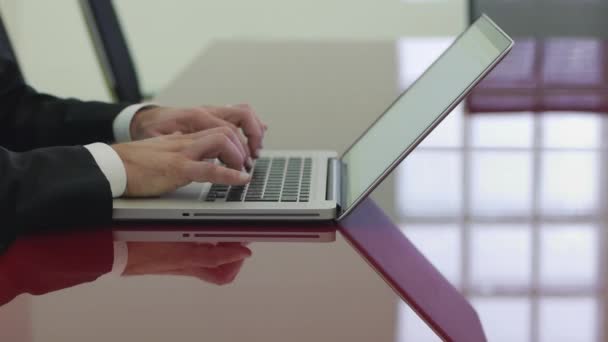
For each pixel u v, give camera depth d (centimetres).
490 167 120
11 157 91
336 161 116
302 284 73
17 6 454
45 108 135
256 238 88
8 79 136
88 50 463
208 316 65
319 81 194
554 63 216
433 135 143
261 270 77
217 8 493
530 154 128
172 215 92
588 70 205
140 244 85
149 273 76
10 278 75
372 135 109
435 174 117
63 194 89
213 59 227
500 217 96
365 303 68
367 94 179
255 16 495
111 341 60
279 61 223
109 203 91
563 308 67
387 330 62
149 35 496
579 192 106
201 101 171
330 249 84
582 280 74
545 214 96
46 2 458
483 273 76
